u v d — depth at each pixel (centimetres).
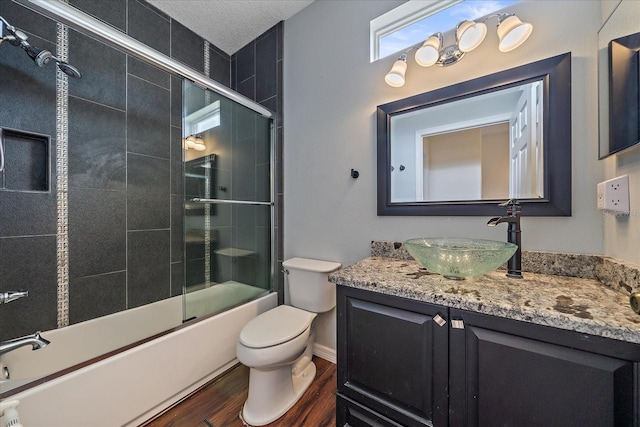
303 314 150
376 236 148
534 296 75
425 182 131
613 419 56
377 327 91
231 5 176
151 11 175
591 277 93
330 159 168
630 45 78
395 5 143
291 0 173
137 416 118
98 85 152
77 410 100
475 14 126
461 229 122
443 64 123
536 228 105
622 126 80
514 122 109
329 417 125
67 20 93
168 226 187
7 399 87
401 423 86
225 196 188
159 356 126
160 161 183
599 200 90
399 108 138
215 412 128
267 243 201
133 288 167
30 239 128
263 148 201
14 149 124
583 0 97
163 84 184
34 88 128
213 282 185
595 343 58
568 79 98
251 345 119
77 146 144
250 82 215
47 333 128
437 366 79
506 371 68
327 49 169
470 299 74
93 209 150
